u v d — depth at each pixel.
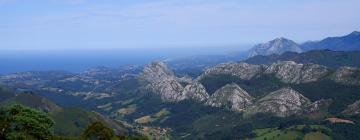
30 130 118.44
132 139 142.88
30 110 122.19
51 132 126.38
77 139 129.62
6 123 115.06
